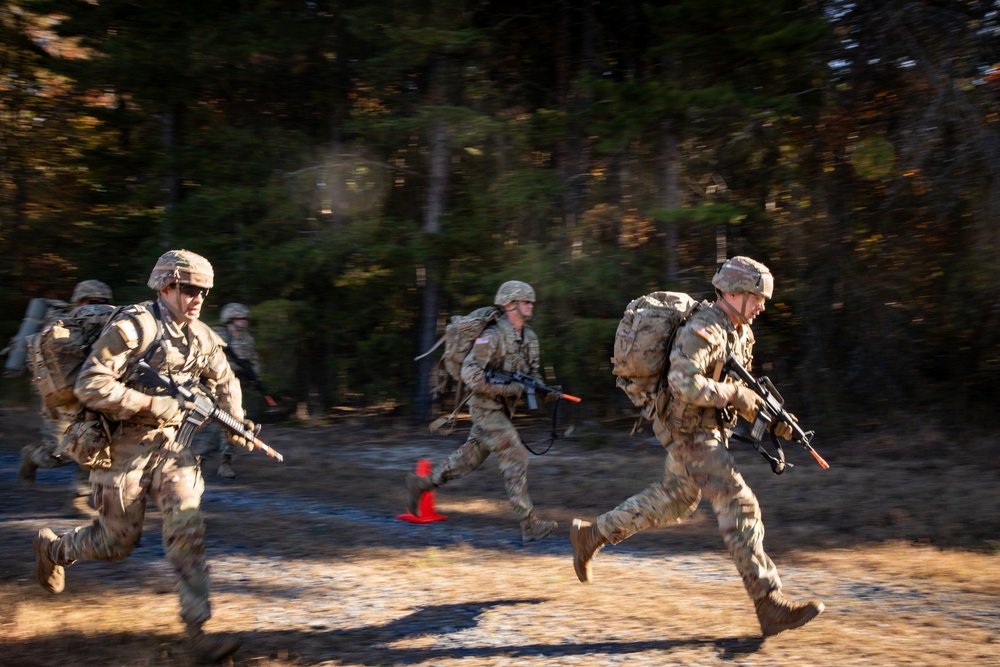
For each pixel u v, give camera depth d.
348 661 4.04
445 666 3.98
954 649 4.10
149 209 13.72
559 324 11.72
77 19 12.95
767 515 7.24
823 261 11.70
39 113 14.69
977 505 7.30
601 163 12.48
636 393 4.52
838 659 3.99
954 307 10.62
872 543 6.26
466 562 5.79
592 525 4.83
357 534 6.62
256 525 6.91
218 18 12.88
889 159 11.12
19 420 12.66
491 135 12.23
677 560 5.84
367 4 12.23
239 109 13.92
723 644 4.20
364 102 13.45
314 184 12.83
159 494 4.08
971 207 10.44
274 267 12.43
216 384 4.38
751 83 11.54
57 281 14.65
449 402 14.36
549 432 11.98
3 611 4.58
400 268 12.64
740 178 12.30
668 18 11.12
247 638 4.32
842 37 11.70
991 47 11.06
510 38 13.45
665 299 4.50
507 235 12.39
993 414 10.91
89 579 5.29
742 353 4.49
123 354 3.98
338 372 13.52
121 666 3.89
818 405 11.25
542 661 4.02
